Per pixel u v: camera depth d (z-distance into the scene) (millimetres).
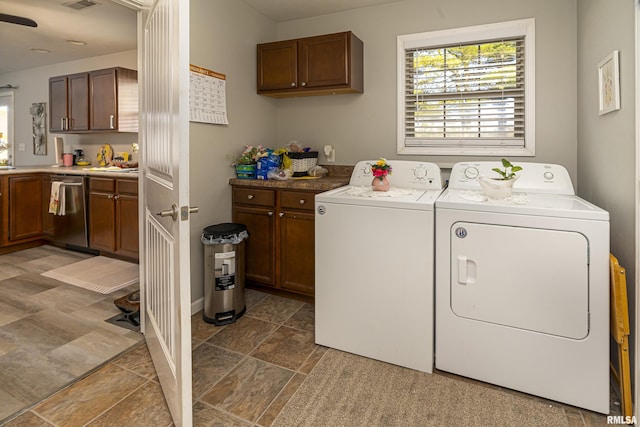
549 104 2527
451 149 2824
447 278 1859
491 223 1745
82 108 4277
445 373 1907
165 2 1404
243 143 3000
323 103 3244
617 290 1508
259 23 3113
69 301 2748
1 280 3162
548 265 1650
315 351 2113
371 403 1670
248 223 2883
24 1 3064
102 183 3676
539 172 2203
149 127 1836
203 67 2543
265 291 2967
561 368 1660
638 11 1409
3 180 3865
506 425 1539
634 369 1535
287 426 1521
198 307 2639
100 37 3908
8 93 5484
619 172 1671
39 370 1877
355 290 2057
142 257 2148
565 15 2447
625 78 1573
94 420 1531
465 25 2711
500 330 1765
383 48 2979
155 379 1815
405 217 1904
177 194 1295
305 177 3012
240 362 1989
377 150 3068
